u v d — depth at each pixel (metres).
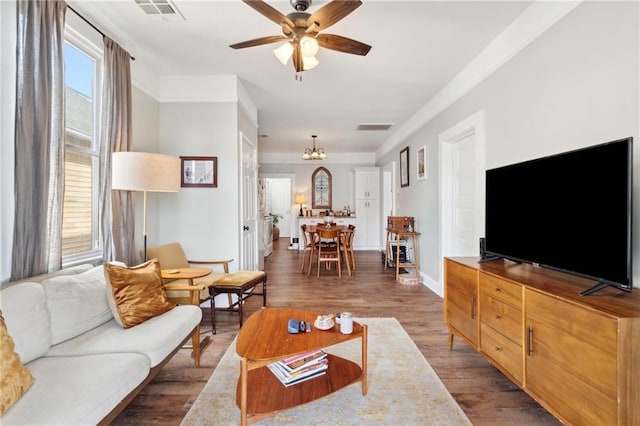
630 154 1.33
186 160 3.51
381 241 7.96
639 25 1.52
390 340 2.65
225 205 3.54
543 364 1.51
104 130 2.39
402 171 5.75
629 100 1.57
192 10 2.30
